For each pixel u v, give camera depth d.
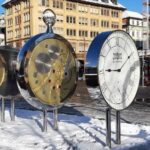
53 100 9.54
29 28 82.06
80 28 86.62
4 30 95.31
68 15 84.31
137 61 8.03
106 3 92.56
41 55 9.27
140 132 9.52
